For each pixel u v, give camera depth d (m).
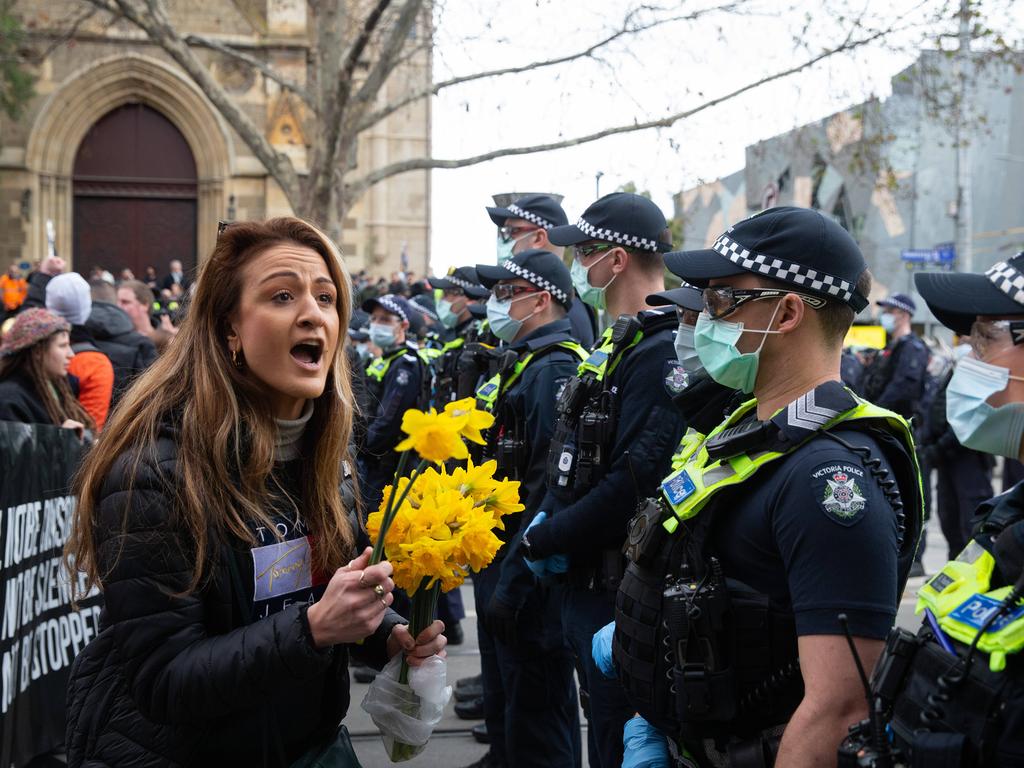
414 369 7.01
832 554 1.95
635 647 2.27
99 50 24.61
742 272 2.22
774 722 2.12
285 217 2.25
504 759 4.44
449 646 6.84
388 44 11.39
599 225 3.86
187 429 2.06
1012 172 22.84
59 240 25.00
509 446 4.09
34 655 4.28
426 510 2.19
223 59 24.61
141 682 1.97
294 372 2.13
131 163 25.38
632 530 2.32
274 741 2.12
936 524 12.77
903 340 9.85
